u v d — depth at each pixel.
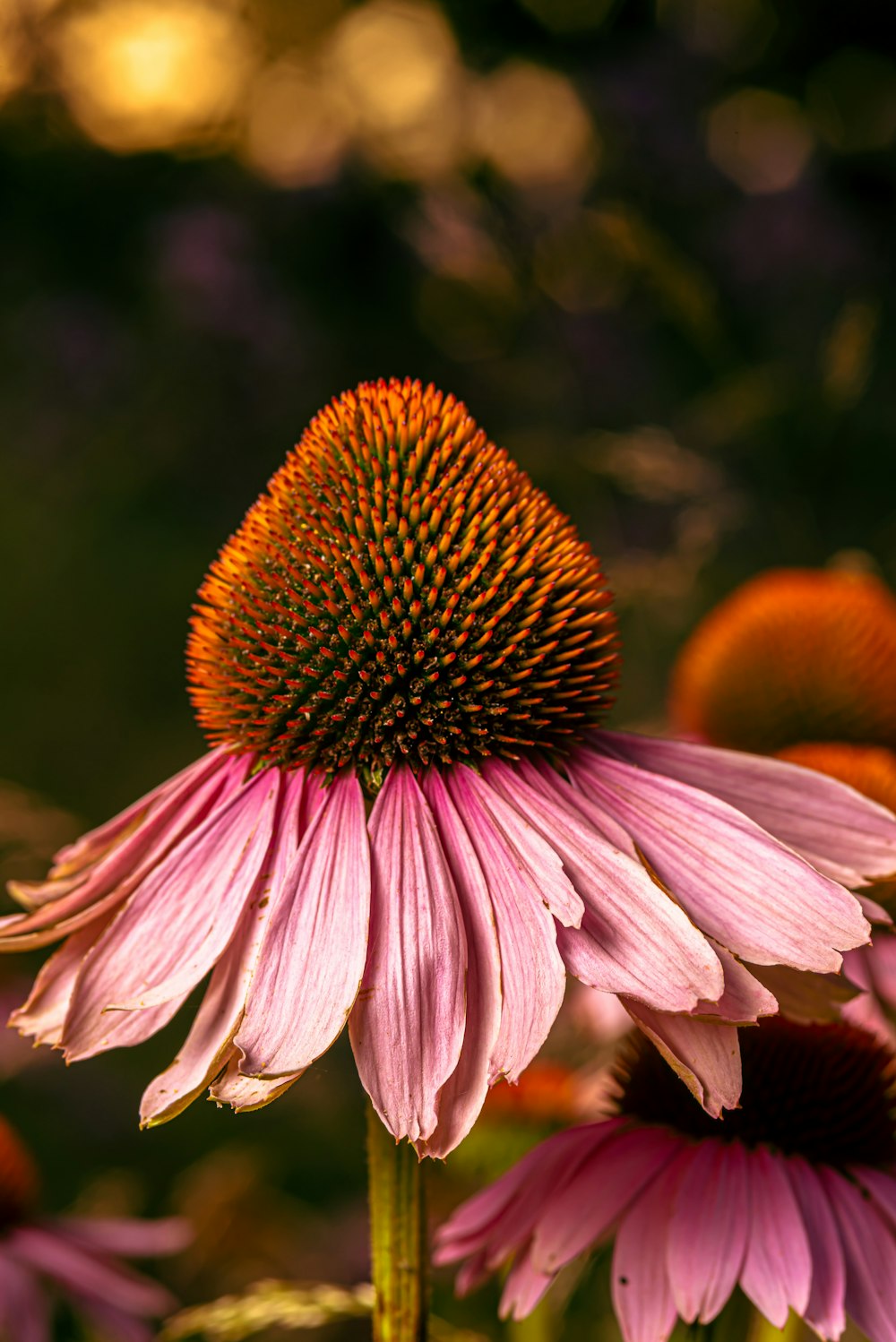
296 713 0.37
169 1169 0.76
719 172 1.28
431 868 0.36
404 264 1.41
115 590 1.34
